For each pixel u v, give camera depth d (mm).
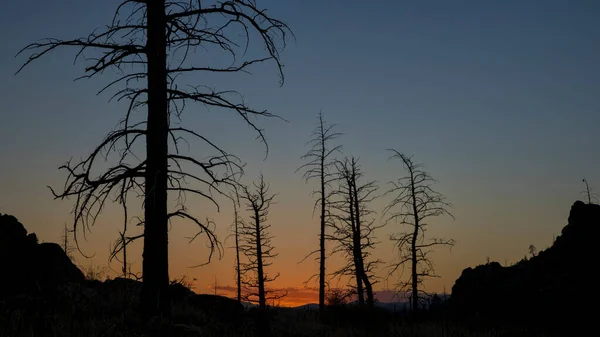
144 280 12516
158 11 13422
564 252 29922
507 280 30219
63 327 10141
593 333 22781
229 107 13398
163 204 12805
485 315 27078
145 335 10344
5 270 14188
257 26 13531
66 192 12094
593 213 30719
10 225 16312
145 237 12664
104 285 15086
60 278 14898
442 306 31828
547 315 25406
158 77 13172
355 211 38125
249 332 13617
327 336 15695
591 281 26578
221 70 13328
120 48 12859
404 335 16156
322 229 38281
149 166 12859
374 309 20422
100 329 10258
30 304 11555
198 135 13383
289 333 15273
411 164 35438
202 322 13547
